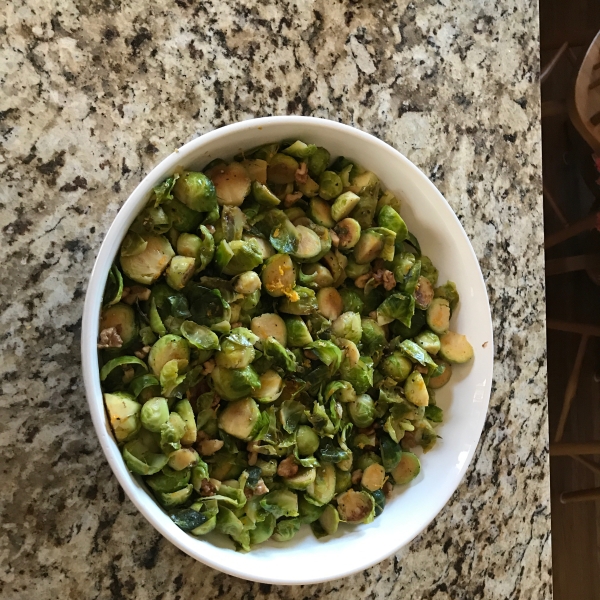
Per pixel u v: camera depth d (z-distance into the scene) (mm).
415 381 574
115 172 562
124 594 556
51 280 545
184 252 511
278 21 613
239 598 585
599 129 810
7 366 534
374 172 574
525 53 686
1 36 543
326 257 572
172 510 501
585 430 1137
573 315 1128
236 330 521
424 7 657
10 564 532
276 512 536
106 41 565
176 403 506
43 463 540
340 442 560
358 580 618
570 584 1139
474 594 647
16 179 541
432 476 582
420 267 583
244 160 541
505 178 676
